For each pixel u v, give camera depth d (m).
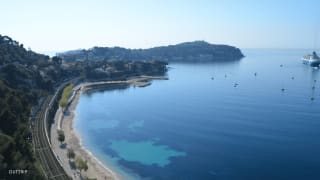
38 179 129.25
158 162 193.62
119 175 173.88
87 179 153.88
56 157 172.50
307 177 170.62
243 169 182.50
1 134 137.62
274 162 191.50
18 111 193.75
